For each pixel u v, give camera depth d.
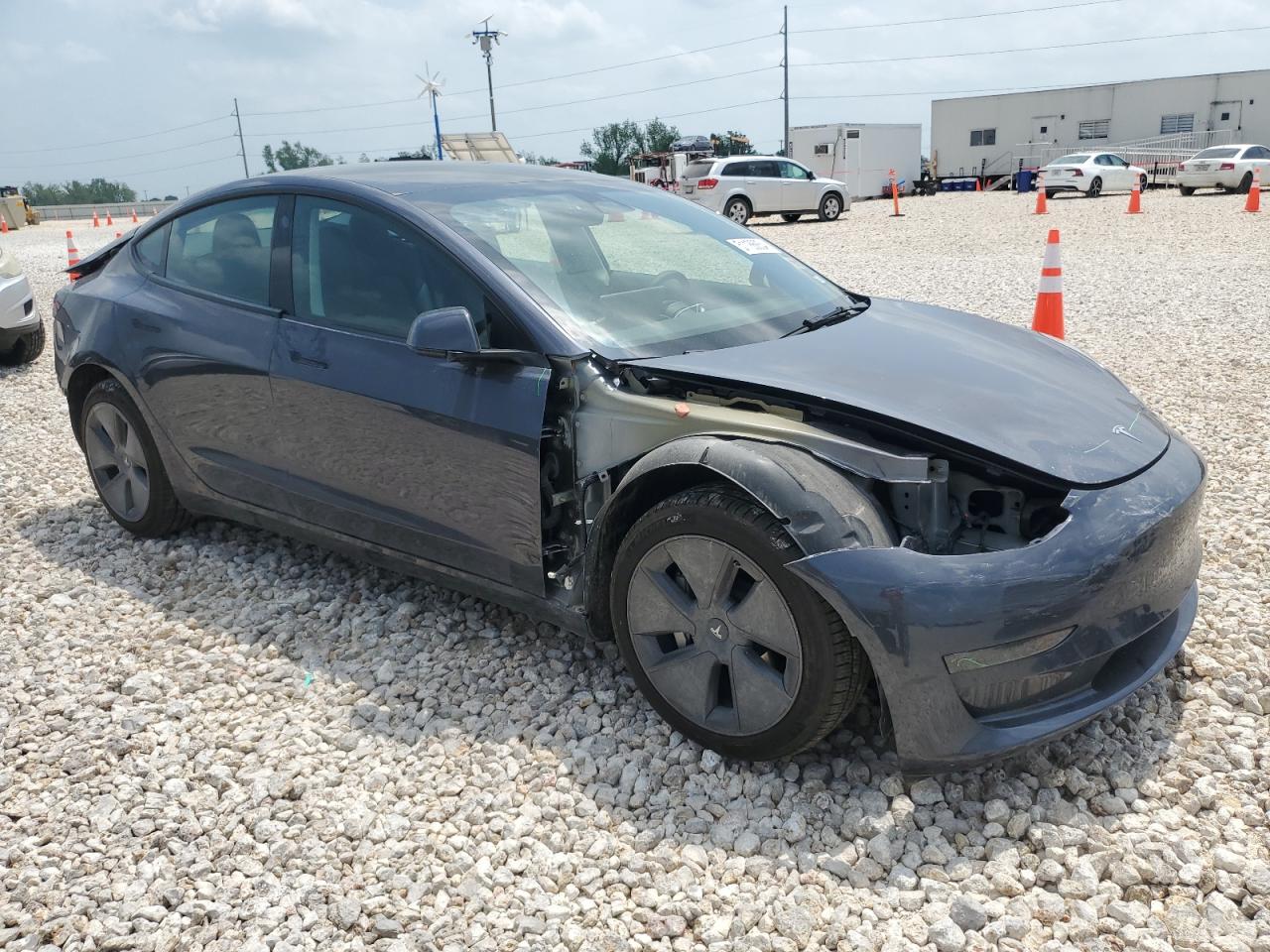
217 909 2.34
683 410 2.79
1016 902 2.26
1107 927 2.19
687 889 2.36
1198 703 2.98
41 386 7.84
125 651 3.57
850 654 2.46
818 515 2.42
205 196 4.10
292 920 2.31
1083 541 2.44
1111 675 2.63
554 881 2.42
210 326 3.82
